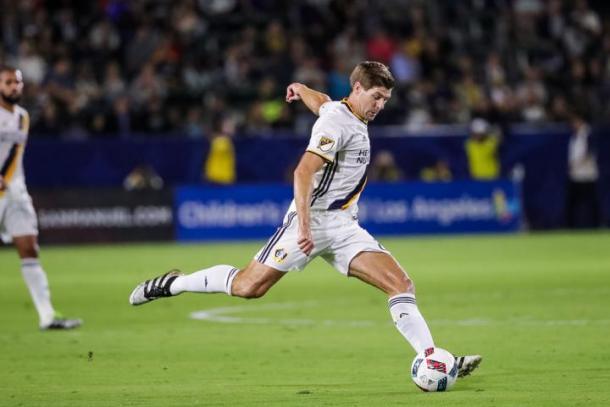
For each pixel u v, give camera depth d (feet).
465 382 98.94
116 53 347.97
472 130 320.50
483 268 221.25
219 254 261.03
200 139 315.78
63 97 315.78
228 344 126.62
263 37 363.15
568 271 212.64
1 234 142.31
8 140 139.44
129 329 141.38
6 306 169.89
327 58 353.92
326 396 92.68
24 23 347.36
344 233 98.17
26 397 94.12
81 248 288.71
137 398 92.99
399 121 340.39
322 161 95.20
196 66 346.54
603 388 94.63
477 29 385.91
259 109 328.08
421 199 315.17
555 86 365.61
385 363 111.45
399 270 96.73
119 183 312.29
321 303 168.96
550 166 331.16
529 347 120.26
